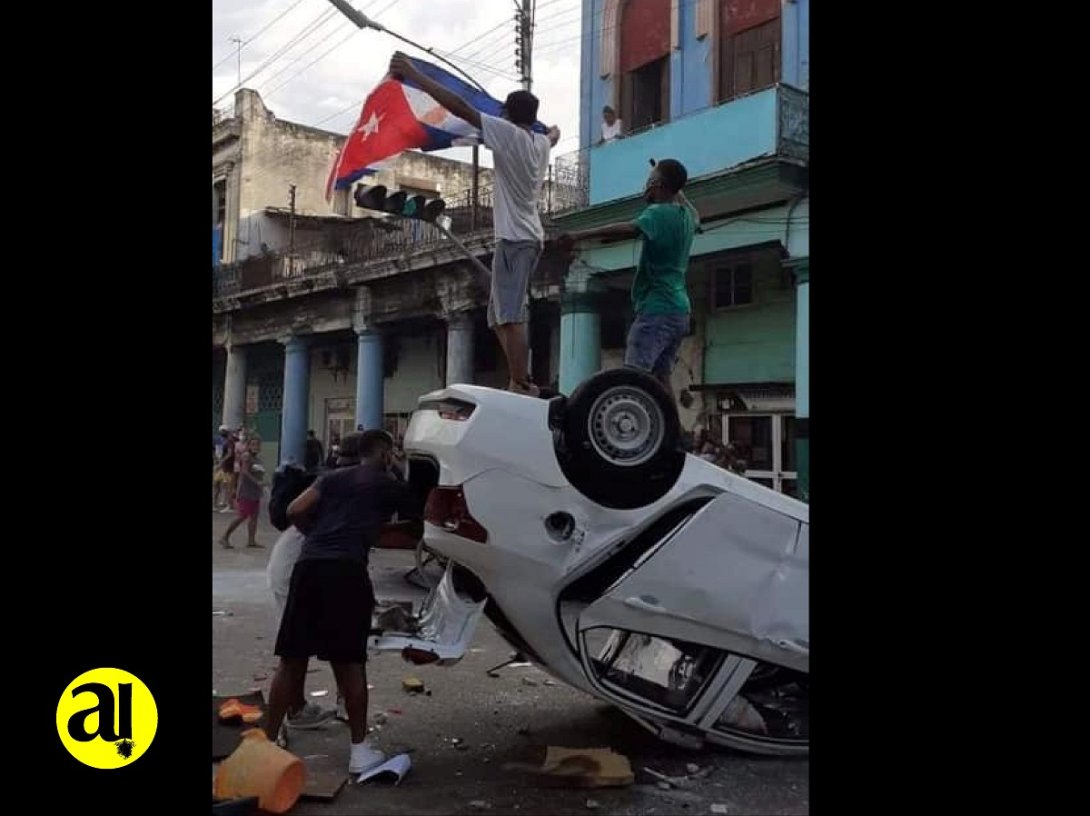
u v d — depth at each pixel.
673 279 4.73
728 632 4.45
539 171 4.58
